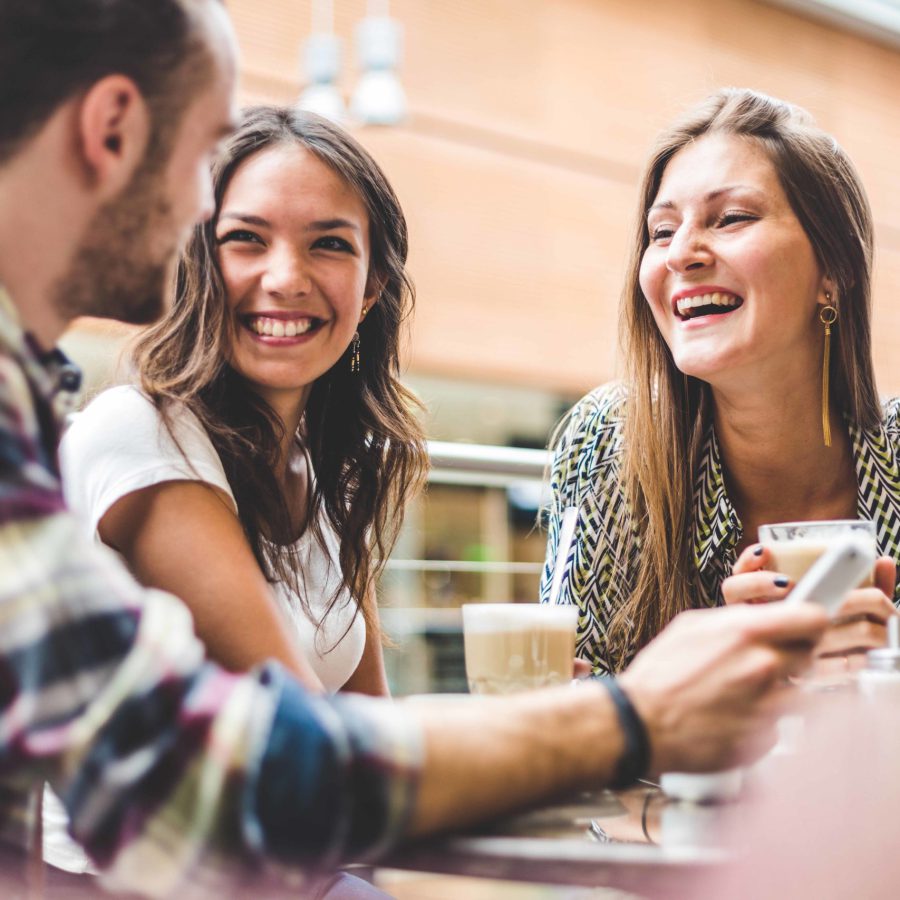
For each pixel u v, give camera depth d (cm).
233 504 128
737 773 93
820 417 181
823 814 71
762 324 169
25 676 60
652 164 184
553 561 199
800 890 70
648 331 187
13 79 68
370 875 131
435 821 67
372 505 160
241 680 66
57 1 68
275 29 596
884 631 134
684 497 185
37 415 69
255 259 140
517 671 116
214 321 138
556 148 695
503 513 355
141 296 77
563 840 76
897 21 764
